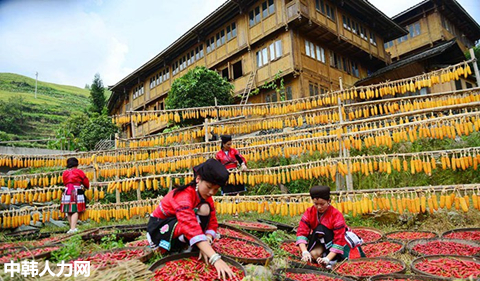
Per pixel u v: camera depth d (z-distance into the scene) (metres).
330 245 3.68
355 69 19.95
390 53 21.86
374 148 8.52
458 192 4.73
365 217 6.35
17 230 6.57
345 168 5.56
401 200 5.08
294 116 7.92
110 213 6.41
